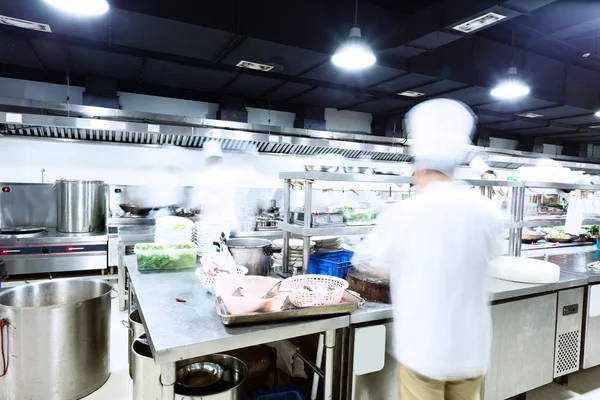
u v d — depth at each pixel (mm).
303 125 5930
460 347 1473
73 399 2232
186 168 5391
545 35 4508
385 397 1835
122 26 3109
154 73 4422
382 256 1603
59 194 4531
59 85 4727
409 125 1711
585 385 2689
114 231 4527
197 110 5477
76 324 2211
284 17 3477
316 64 4035
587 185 3023
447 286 1449
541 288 2270
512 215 2832
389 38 3754
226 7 3203
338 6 3770
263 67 4137
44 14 2906
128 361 2695
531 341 2301
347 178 2100
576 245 3793
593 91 5801
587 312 2564
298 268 2414
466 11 2947
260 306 1512
